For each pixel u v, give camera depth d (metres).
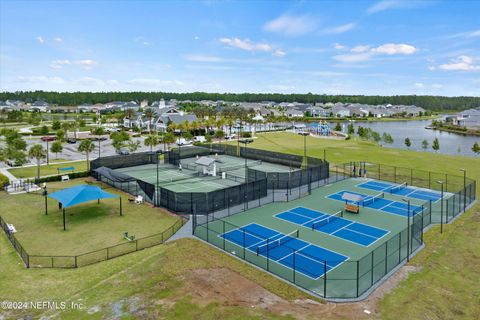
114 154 74.50
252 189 41.47
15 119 151.25
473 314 19.05
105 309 19.14
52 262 24.50
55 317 18.39
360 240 30.09
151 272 23.55
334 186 48.53
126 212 36.69
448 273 23.77
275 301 20.27
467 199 41.38
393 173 56.34
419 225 32.56
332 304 20.06
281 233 31.59
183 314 18.73
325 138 108.75
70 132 116.38
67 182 49.78
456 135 136.25
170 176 54.00
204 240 29.55
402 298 20.64
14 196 42.09
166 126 115.69
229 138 105.31
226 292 21.16
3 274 23.22
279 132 125.88
